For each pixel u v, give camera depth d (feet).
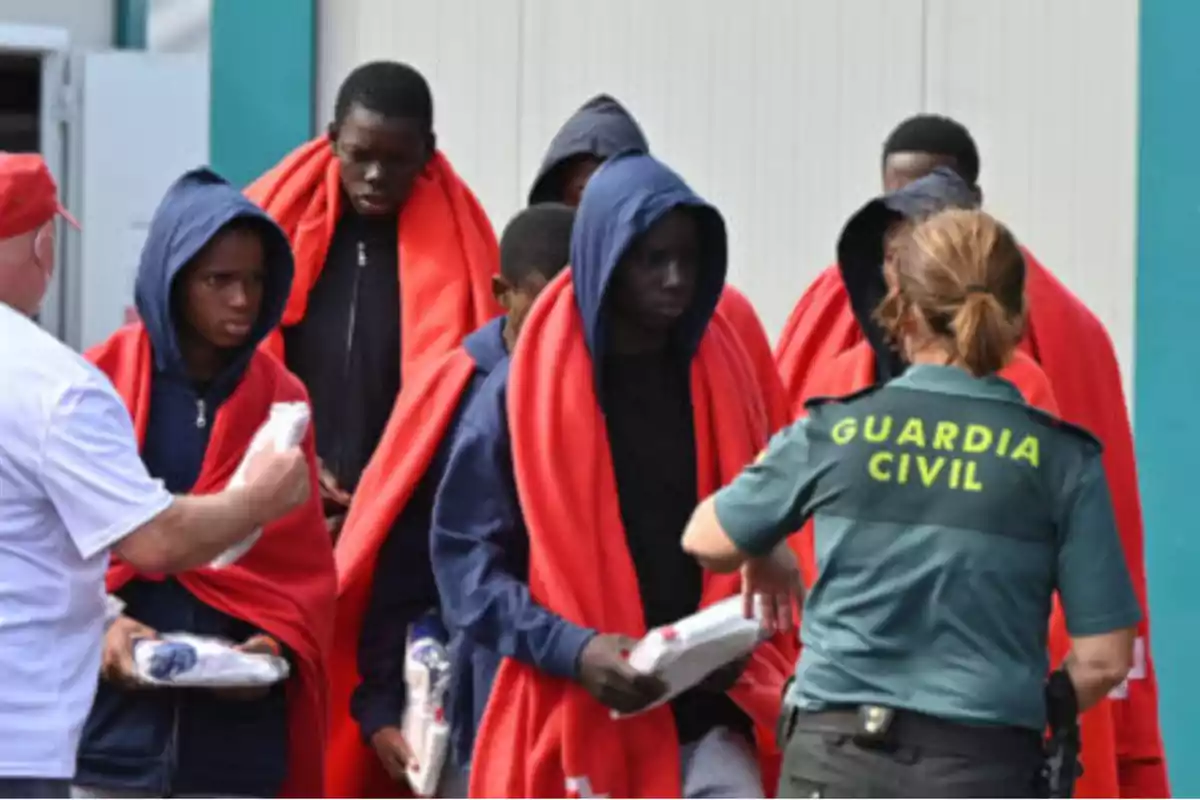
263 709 42.86
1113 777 45.96
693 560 40.96
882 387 34.40
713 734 40.96
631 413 41.14
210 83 72.28
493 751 40.60
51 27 83.82
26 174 35.96
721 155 66.59
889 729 33.37
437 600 46.26
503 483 40.75
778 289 65.92
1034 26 61.67
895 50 63.82
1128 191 60.13
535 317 41.50
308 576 44.01
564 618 39.68
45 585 34.35
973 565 33.27
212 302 42.42
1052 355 46.80
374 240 51.80
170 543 34.45
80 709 34.78
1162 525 59.41
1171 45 59.36
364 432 50.70
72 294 83.30
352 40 71.51
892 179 51.08
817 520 34.30
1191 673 59.06
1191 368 59.11
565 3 68.54
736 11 66.28
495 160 69.41
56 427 34.06
